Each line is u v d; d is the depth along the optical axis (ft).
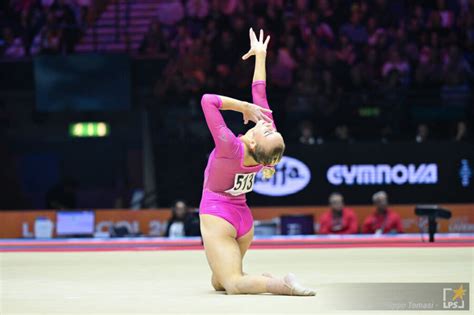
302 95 109.09
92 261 54.95
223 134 35.01
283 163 91.30
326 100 107.65
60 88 114.11
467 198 91.81
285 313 28.76
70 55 114.01
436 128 108.27
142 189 119.34
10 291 37.73
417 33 119.03
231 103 35.83
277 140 34.94
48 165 126.11
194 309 30.14
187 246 68.44
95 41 124.36
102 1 125.59
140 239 76.38
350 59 115.14
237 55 116.47
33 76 119.55
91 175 126.41
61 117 122.31
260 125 35.55
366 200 91.61
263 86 38.83
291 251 61.82
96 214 86.84
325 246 66.23
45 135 123.75
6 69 119.34
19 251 65.16
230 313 28.84
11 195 122.01
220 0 120.57
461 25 119.55
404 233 86.33
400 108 107.45
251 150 35.32
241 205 36.78
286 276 33.78
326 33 118.11
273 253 60.08
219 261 35.29
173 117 109.40
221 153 35.27
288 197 91.20
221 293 35.70
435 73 115.55
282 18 119.03
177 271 47.37
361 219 86.63
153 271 47.44
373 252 59.52
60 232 85.20
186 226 80.18
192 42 118.21
